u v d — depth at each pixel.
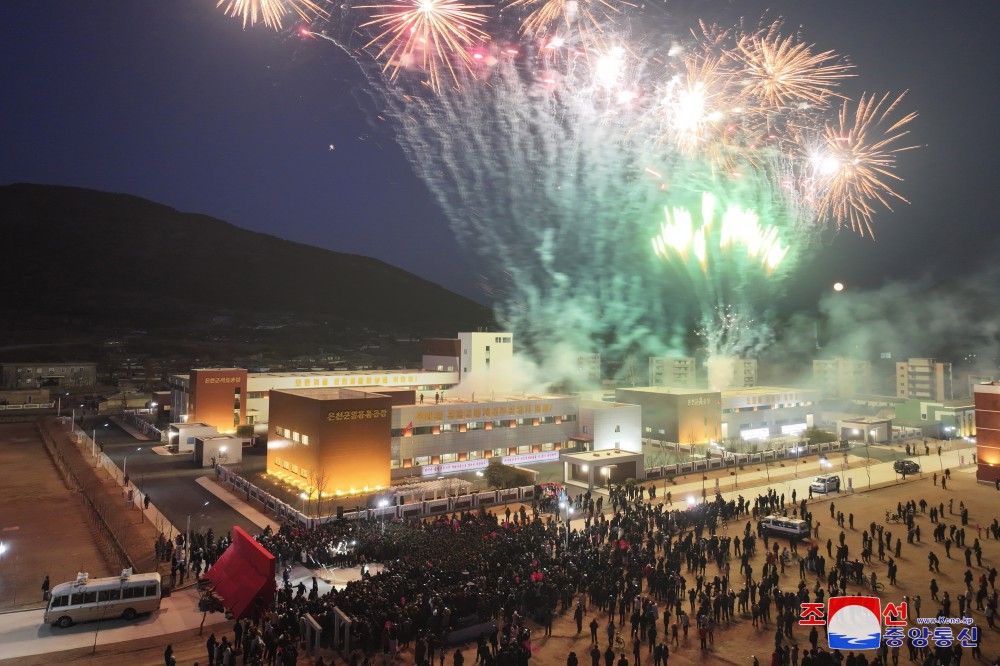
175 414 116.25
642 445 105.94
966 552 47.59
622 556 45.91
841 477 81.38
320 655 32.72
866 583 44.22
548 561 43.78
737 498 69.12
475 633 35.78
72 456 87.50
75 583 37.91
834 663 30.59
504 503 65.56
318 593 41.25
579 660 33.72
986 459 77.75
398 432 78.81
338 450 67.88
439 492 66.81
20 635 35.66
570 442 93.69
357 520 55.84
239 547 41.50
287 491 69.19
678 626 37.62
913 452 98.62
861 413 133.00
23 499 68.06
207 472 78.69
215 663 31.84
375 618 34.03
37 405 145.25
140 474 77.50
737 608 40.56
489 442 86.12
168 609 39.41
